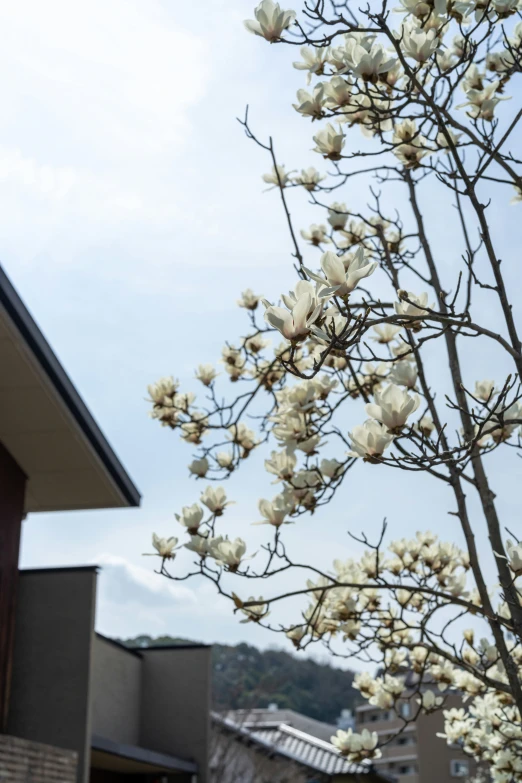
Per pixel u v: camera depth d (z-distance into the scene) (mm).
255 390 4086
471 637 3896
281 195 3213
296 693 47906
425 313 2395
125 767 11641
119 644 11969
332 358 3760
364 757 3484
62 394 7719
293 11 2586
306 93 2846
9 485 8398
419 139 3295
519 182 2693
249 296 4340
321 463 3373
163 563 3240
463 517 3143
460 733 4121
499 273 2482
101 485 8930
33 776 6746
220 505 3381
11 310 6816
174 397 4188
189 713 12469
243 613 3088
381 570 3719
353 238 3953
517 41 3164
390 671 3770
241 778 18641
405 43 2635
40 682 8625
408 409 2135
